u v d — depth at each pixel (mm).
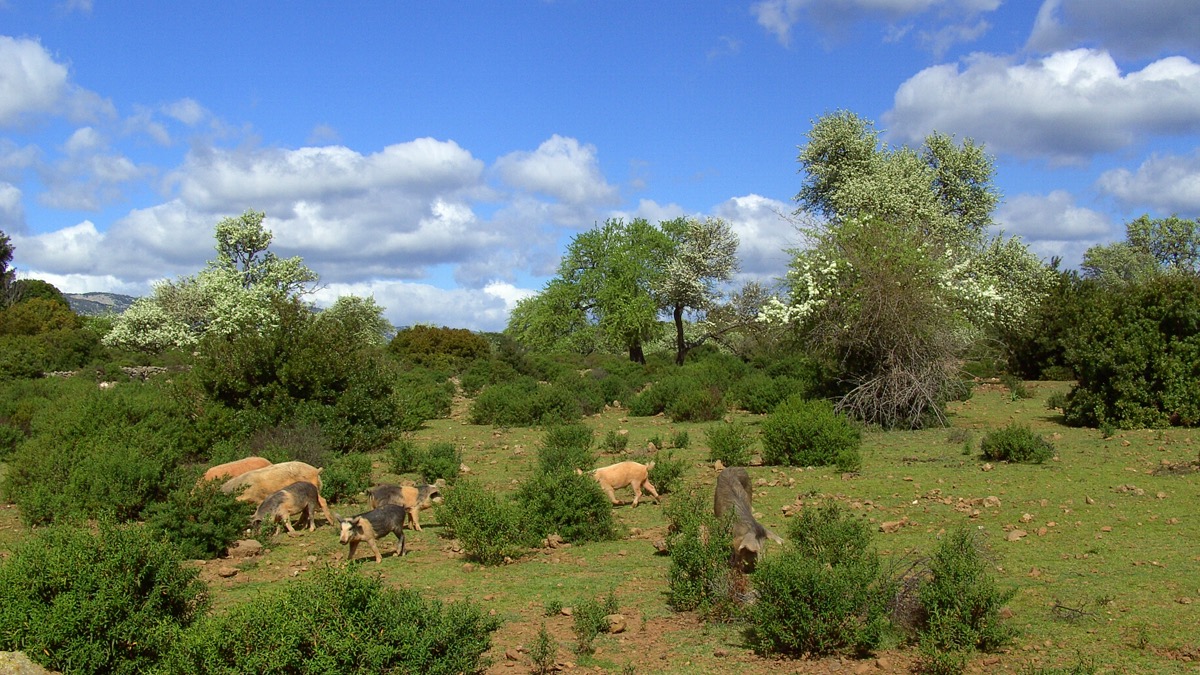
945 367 19953
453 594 8211
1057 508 10758
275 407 18328
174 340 41344
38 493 11859
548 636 6707
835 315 20750
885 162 35719
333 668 4992
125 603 5879
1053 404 21750
